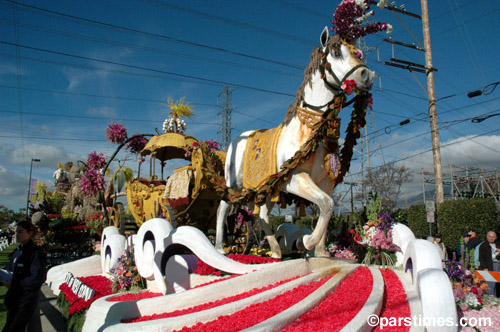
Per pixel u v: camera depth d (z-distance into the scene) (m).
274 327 3.12
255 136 6.63
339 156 5.57
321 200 4.94
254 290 4.56
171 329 3.51
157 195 8.74
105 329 3.61
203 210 8.55
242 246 8.82
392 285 4.89
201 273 5.37
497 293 5.94
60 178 18.25
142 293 6.03
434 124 13.77
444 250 8.77
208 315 3.70
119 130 11.21
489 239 7.50
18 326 4.04
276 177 5.34
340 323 3.20
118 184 11.16
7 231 32.53
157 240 6.01
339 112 5.10
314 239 5.08
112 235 7.79
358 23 5.26
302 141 5.38
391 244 6.31
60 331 5.71
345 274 5.04
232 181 6.90
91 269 8.70
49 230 11.91
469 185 28.00
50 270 9.10
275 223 22.56
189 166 7.75
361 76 5.14
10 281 4.18
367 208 6.96
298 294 4.10
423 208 15.09
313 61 5.44
